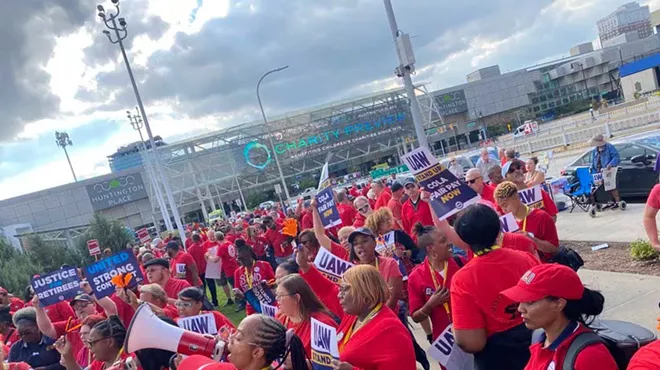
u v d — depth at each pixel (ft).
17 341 17.74
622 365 7.19
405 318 14.38
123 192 229.45
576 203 36.73
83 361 16.08
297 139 252.42
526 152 108.27
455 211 12.59
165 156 221.66
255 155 241.55
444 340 11.45
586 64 351.05
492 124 338.13
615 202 33.91
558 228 32.71
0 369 13.50
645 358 5.47
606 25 625.00
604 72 351.67
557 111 348.59
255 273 20.40
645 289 17.98
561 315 6.66
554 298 6.54
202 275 38.63
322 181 24.08
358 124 262.47
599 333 8.47
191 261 29.73
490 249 8.93
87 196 224.12
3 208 210.18
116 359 11.46
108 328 11.51
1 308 20.76
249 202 245.65
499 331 8.72
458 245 12.20
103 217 91.81
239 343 7.52
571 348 6.43
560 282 6.49
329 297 13.08
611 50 358.23
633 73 247.50
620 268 21.04
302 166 258.16
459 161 67.62
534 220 13.28
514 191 13.38
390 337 8.59
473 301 8.79
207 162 231.50
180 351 8.15
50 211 218.38
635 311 16.31
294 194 252.62
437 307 12.04
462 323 8.90
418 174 13.00
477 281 8.71
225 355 8.23
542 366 6.82
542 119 335.47
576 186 35.78
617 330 8.80
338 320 11.27
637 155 35.81
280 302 10.55
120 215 231.09
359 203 25.26
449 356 11.23
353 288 8.96
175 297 19.51
